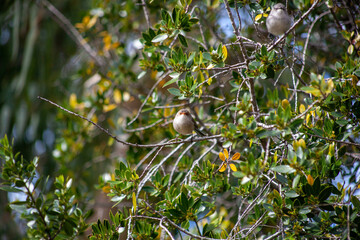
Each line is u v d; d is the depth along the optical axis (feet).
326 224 19.61
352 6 27.73
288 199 19.98
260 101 29.40
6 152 23.16
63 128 39.86
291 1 27.66
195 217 21.95
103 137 40.32
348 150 26.37
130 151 33.78
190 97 23.57
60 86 43.45
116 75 36.42
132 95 35.14
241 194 22.47
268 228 26.78
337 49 30.68
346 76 21.94
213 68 21.50
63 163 37.32
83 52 43.09
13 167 23.00
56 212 23.49
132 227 21.34
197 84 23.29
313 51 30.71
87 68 40.32
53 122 43.11
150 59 31.37
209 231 22.21
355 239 18.84
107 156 38.29
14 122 43.60
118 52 37.37
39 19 43.65
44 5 43.37
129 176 23.52
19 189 22.98
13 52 43.91
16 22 43.98
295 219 19.72
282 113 18.35
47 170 41.09
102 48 40.04
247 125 18.65
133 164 34.01
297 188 19.47
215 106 32.40
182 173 28.76
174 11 22.74
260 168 18.12
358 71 21.25
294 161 17.94
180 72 22.75
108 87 36.99
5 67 46.03
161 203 22.91
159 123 32.12
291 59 25.62
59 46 44.55
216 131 29.96
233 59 27.25
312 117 23.20
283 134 18.60
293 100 29.66
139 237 22.12
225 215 29.94
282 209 19.80
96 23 40.11
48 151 42.34
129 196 23.63
